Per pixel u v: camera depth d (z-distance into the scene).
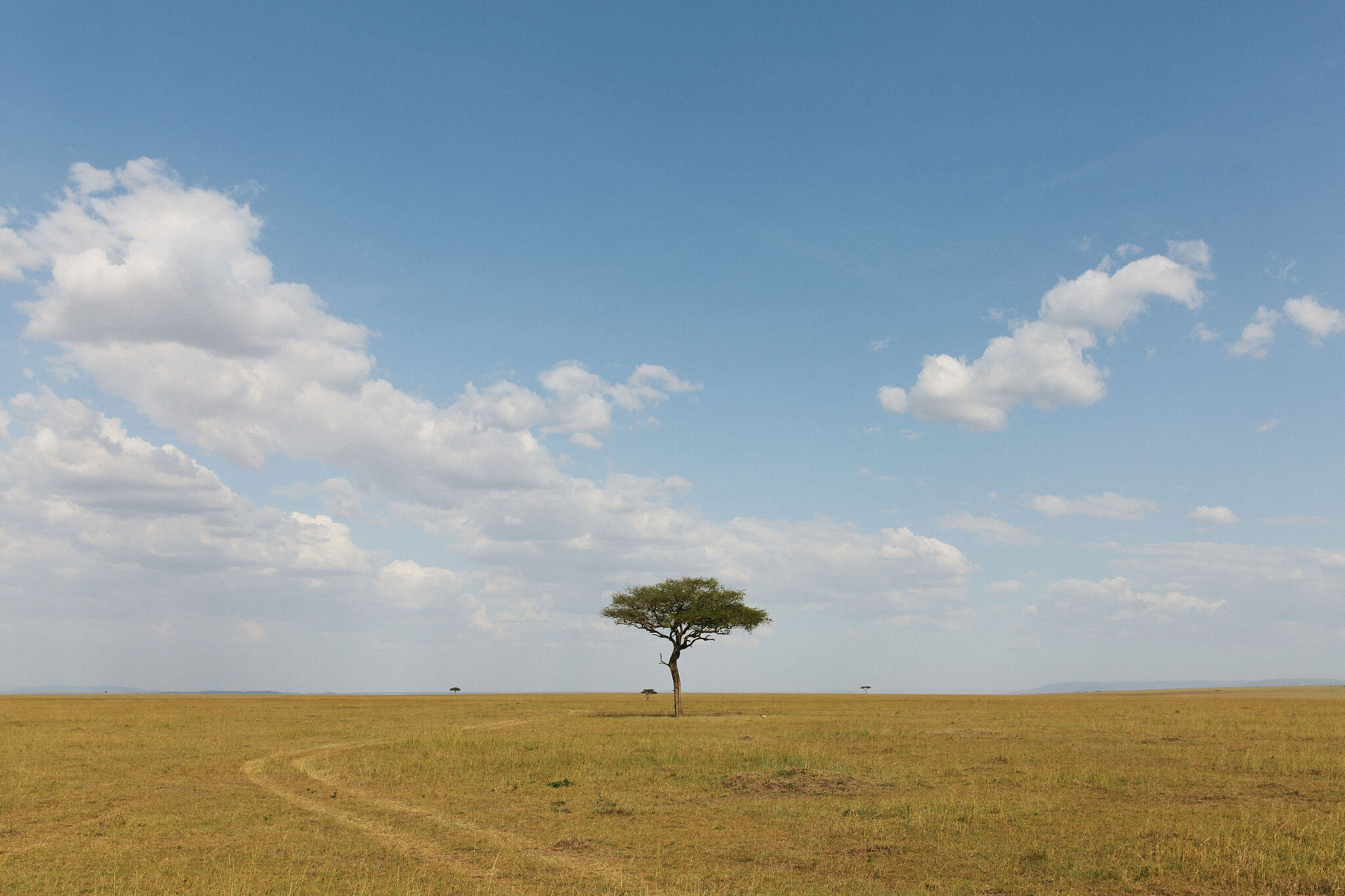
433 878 13.75
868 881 13.36
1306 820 16.81
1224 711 55.44
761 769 26.09
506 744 35.78
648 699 111.94
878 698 111.75
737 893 12.71
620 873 14.04
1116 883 12.94
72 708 71.62
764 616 64.00
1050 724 43.50
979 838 16.03
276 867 14.50
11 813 19.45
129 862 14.88
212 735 40.81
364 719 55.72
